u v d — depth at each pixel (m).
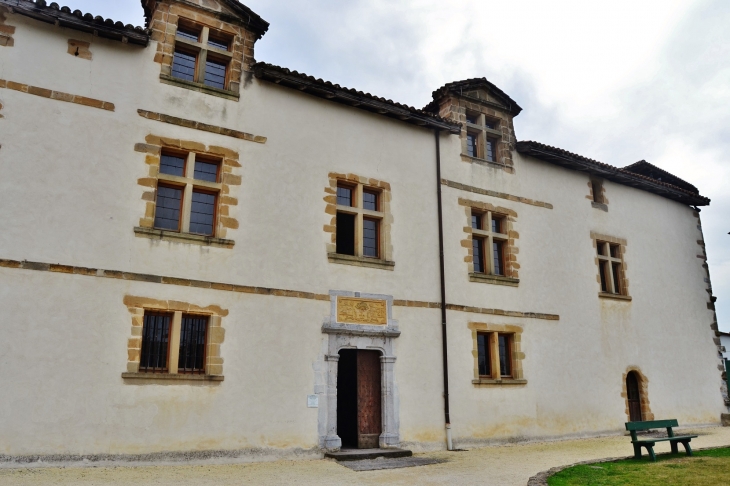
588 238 16.88
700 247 20.05
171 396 9.88
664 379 17.17
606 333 16.31
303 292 11.62
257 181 11.63
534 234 15.67
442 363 13.08
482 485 8.61
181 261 10.48
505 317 14.43
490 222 15.02
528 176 16.09
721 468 9.59
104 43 10.70
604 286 17.06
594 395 15.46
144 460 9.42
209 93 11.56
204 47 11.79
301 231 11.91
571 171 17.16
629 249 17.81
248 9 12.23
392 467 10.22
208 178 11.45
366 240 13.15
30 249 9.28
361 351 12.40
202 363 10.51
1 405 8.60
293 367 11.16
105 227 9.95
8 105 9.64
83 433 9.07
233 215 11.19
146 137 10.69
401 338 12.66
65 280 9.44
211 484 8.27
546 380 14.69
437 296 13.45
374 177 13.27
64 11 10.11
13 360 8.81
